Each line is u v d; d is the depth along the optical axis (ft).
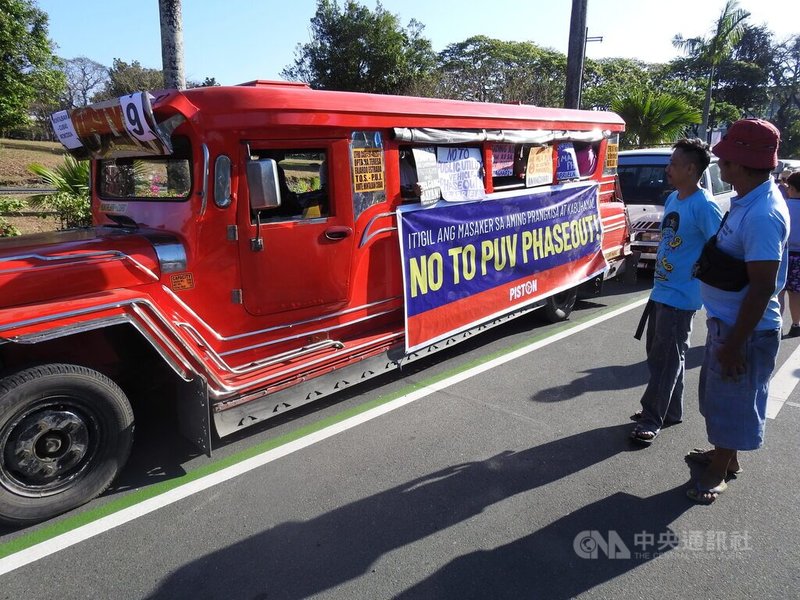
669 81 105.09
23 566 9.28
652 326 12.92
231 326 12.31
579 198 21.77
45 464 10.10
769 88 154.92
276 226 12.40
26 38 53.11
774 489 11.43
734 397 10.26
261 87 12.01
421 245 15.44
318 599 8.58
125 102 11.11
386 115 13.99
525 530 10.14
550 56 111.86
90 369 10.39
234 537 9.99
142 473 12.02
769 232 9.12
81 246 10.89
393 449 12.95
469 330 17.75
